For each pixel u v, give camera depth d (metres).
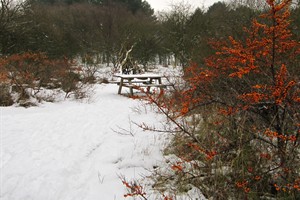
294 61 2.95
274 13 2.20
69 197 3.14
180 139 3.74
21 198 3.14
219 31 8.17
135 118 6.05
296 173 2.37
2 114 6.78
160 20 32.47
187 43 21.02
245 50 2.47
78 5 39.03
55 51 24.86
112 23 30.66
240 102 2.98
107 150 4.31
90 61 19.41
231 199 2.51
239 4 11.58
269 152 2.68
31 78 8.67
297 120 2.47
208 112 3.77
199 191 2.87
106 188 3.23
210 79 3.29
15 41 20.77
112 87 13.18
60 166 3.87
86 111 7.25
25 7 22.25
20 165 3.90
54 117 6.57
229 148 2.83
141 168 3.64
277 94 2.28
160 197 2.86
